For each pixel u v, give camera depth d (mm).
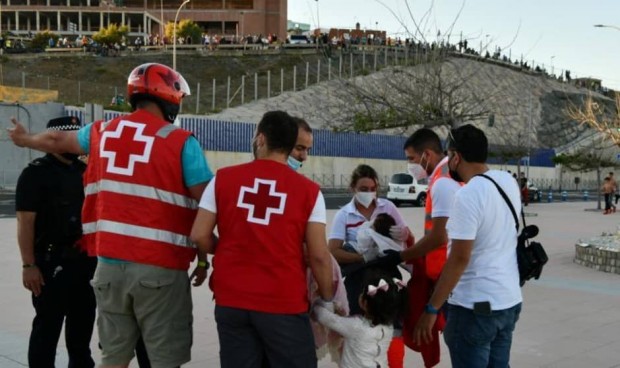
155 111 3895
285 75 65500
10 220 19031
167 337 3777
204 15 103438
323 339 4133
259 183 3586
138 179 3701
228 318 3580
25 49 71688
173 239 3750
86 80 64250
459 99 15586
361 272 4840
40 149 4020
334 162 43969
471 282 3834
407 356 6344
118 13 101000
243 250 3553
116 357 3852
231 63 70125
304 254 3717
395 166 48000
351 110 16516
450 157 4070
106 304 3795
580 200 45281
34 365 4871
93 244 3941
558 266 12477
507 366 4035
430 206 4672
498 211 3805
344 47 28297
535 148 34062
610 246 12219
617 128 20453
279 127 3645
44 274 4820
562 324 7789
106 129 3844
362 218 5180
